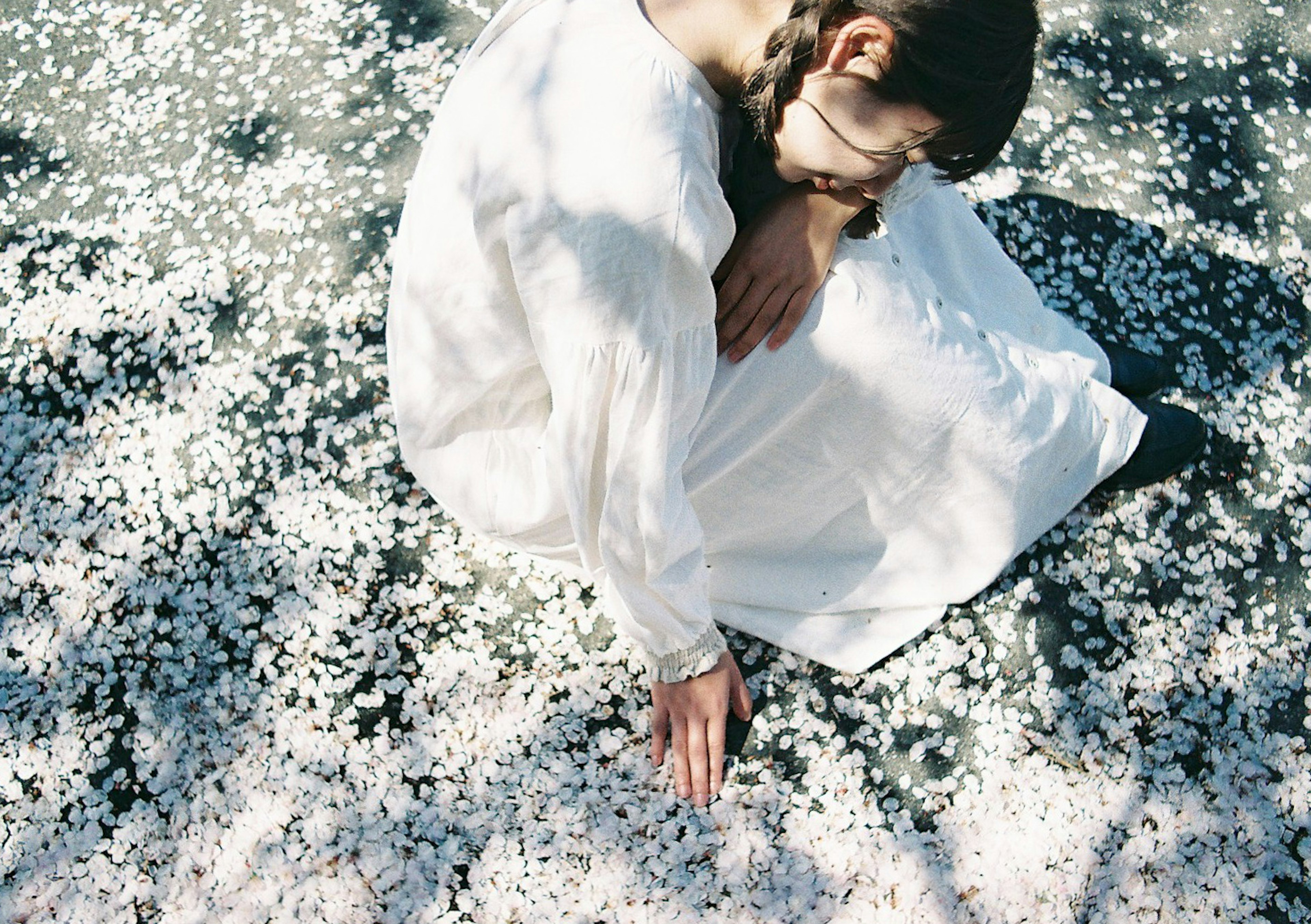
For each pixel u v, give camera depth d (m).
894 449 1.79
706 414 1.64
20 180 2.55
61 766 1.95
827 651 2.05
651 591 1.65
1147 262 2.54
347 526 2.18
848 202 1.48
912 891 1.90
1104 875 1.92
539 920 1.86
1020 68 1.18
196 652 2.06
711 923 1.86
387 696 2.04
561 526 1.88
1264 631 2.14
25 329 2.36
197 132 2.61
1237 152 2.70
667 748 1.98
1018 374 1.86
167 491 2.21
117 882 1.86
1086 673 2.09
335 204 2.51
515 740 2.00
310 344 2.35
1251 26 2.88
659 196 1.25
